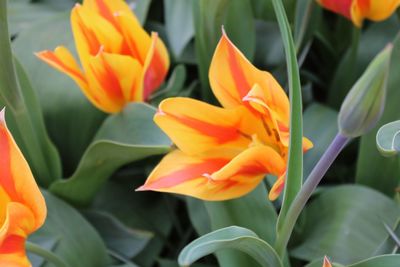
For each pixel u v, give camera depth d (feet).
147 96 2.27
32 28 2.56
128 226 2.39
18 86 2.15
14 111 2.19
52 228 2.23
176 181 1.88
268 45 2.60
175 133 1.87
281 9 1.77
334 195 2.27
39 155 2.31
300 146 1.83
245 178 1.88
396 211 2.20
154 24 2.68
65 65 2.16
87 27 2.12
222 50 1.87
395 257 1.88
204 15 2.31
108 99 2.20
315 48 2.76
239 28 2.45
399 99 2.25
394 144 1.81
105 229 2.36
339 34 2.69
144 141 2.20
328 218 2.23
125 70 2.15
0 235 1.77
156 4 2.78
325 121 2.42
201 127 1.89
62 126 2.47
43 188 2.38
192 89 2.55
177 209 2.50
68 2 2.80
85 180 2.28
